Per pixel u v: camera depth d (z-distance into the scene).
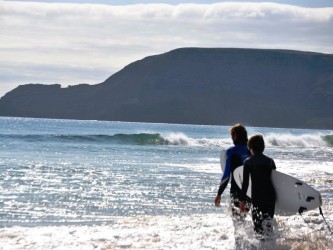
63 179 26.50
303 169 36.03
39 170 30.45
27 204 18.66
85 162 37.47
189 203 20.02
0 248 10.14
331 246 10.53
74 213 17.25
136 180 26.92
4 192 21.31
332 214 15.82
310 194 9.97
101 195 21.38
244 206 10.18
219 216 16.42
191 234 11.88
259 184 10.09
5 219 15.80
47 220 15.92
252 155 10.23
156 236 11.62
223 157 10.95
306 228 12.70
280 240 10.52
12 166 32.12
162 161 41.00
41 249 10.17
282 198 10.19
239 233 10.47
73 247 10.39
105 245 10.59
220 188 10.51
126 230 12.50
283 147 81.62
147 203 19.72
